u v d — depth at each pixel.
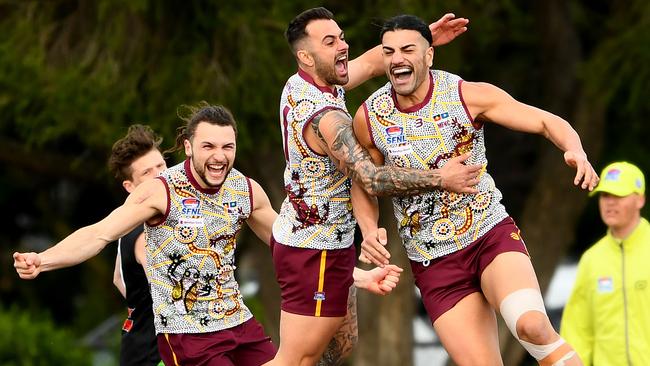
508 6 52.28
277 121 49.50
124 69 48.97
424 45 23.55
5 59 49.03
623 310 31.03
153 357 27.42
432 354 62.28
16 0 51.25
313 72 24.41
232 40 49.19
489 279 23.72
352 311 26.28
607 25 54.50
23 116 51.16
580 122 56.16
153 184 25.22
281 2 47.84
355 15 48.78
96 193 73.69
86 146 59.31
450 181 23.12
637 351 30.81
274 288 56.94
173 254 25.31
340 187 24.56
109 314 74.88
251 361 26.03
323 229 24.69
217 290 25.61
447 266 24.20
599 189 31.05
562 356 23.00
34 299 77.44
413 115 23.88
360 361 56.41
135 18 49.22
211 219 25.38
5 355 57.56
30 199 74.75
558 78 57.03
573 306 32.25
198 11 48.56
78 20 50.72
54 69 49.34
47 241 78.81
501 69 59.19
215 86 48.03
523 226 58.44
